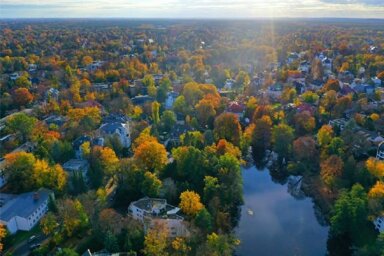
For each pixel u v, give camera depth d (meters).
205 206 184.00
